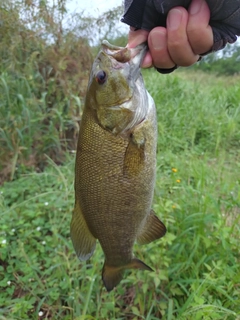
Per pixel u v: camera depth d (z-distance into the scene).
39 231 0.67
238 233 0.63
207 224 0.65
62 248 0.64
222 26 0.30
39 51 1.01
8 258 0.63
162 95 1.50
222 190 0.73
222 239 0.57
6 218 0.69
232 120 1.24
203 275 0.56
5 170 0.85
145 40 0.32
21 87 0.95
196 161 0.92
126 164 0.32
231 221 0.70
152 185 0.34
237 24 0.30
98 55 0.33
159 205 0.64
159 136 1.11
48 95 1.02
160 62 0.31
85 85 1.04
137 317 0.54
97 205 0.34
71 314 0.54
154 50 0.30
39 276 0.61
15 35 0.96
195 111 1.35
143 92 0.33
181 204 0.69
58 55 1.00
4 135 0.87
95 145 0.33
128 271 0.59
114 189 0.33
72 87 1.03
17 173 0.87
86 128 0.33
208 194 0.66
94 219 0.35
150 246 0.58
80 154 0.34
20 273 0.61
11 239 0.66
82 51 1.07
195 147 1.09
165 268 0.58
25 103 0.92
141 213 0.34
